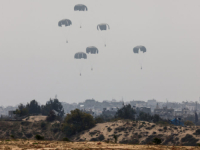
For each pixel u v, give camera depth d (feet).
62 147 484.33
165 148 487.61
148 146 515.91
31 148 468.75
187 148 493.77
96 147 489.26
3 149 453.58
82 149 460.55
